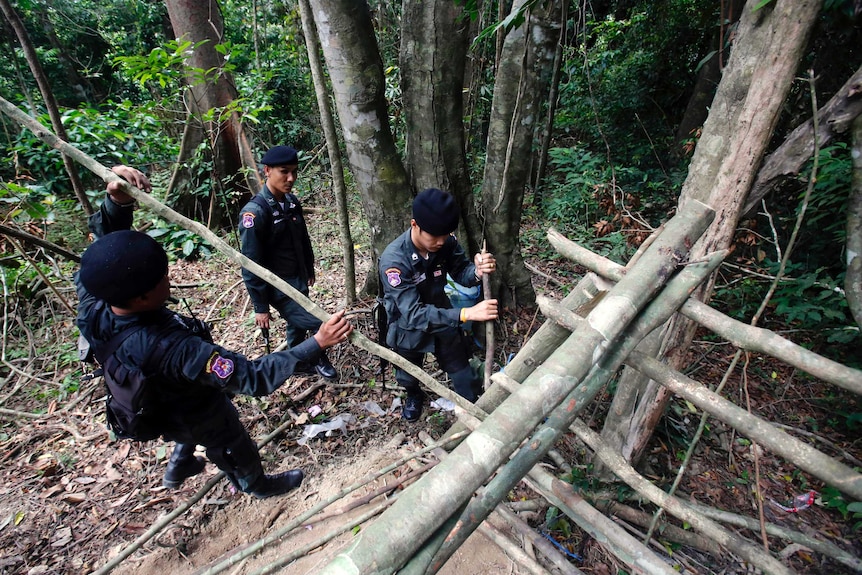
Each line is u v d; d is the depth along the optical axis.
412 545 0.88
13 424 2.91
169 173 5.91
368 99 2.93
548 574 1.92
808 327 3.39
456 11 2.91
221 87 5.46
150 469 2.57
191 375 1.45
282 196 2.82
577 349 1.14
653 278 1.25
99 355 1.52
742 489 2.57
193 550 2.18
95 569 2.08
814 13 1.23
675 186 5.68
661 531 2.18
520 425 1.02
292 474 2.37
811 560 2.21
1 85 6.81
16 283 3.91
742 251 4.02
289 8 8.11
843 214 3.14
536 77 3.17
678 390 1.25
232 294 4.39
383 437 2.80
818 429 2.96
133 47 10.58
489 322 2.34
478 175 6.23
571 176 5.95
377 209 3.32
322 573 0.83
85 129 4.64
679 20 7.20
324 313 1.59
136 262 1.35
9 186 3.34
